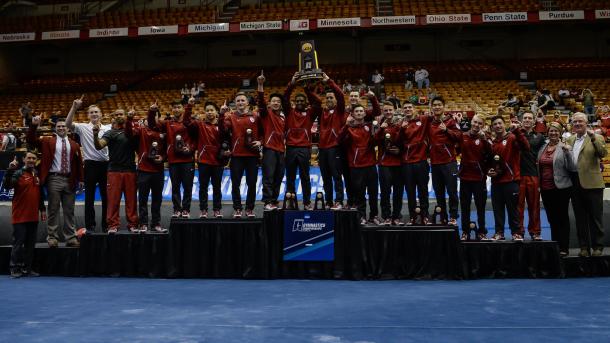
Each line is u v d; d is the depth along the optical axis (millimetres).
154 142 6504
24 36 21469
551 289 5324
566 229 6605
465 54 24594
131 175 6746
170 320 3902
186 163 6613
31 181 6633
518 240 6355
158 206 6770
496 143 6562
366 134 6672
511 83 20562
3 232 9438
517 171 6441
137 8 26797
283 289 5406
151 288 5492
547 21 19359
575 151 6551
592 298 4793
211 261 6352
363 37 25000
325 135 6625
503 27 24281
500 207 6555
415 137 6613
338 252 6223
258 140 6668
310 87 6641
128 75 24891
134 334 3484
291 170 6652
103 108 20234
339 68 23672
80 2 26578
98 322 3848
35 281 6109
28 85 23406
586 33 23984
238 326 3695
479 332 3523
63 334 3498
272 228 6328
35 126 6719
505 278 6195
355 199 6750
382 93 19625
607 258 6422
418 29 24297
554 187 6637
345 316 4020
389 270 6191
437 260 6176
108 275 6473
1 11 26797
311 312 4176
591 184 6402
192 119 6703
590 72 20812
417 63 24188
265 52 25625
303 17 22734
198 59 25969
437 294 5047
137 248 6500
